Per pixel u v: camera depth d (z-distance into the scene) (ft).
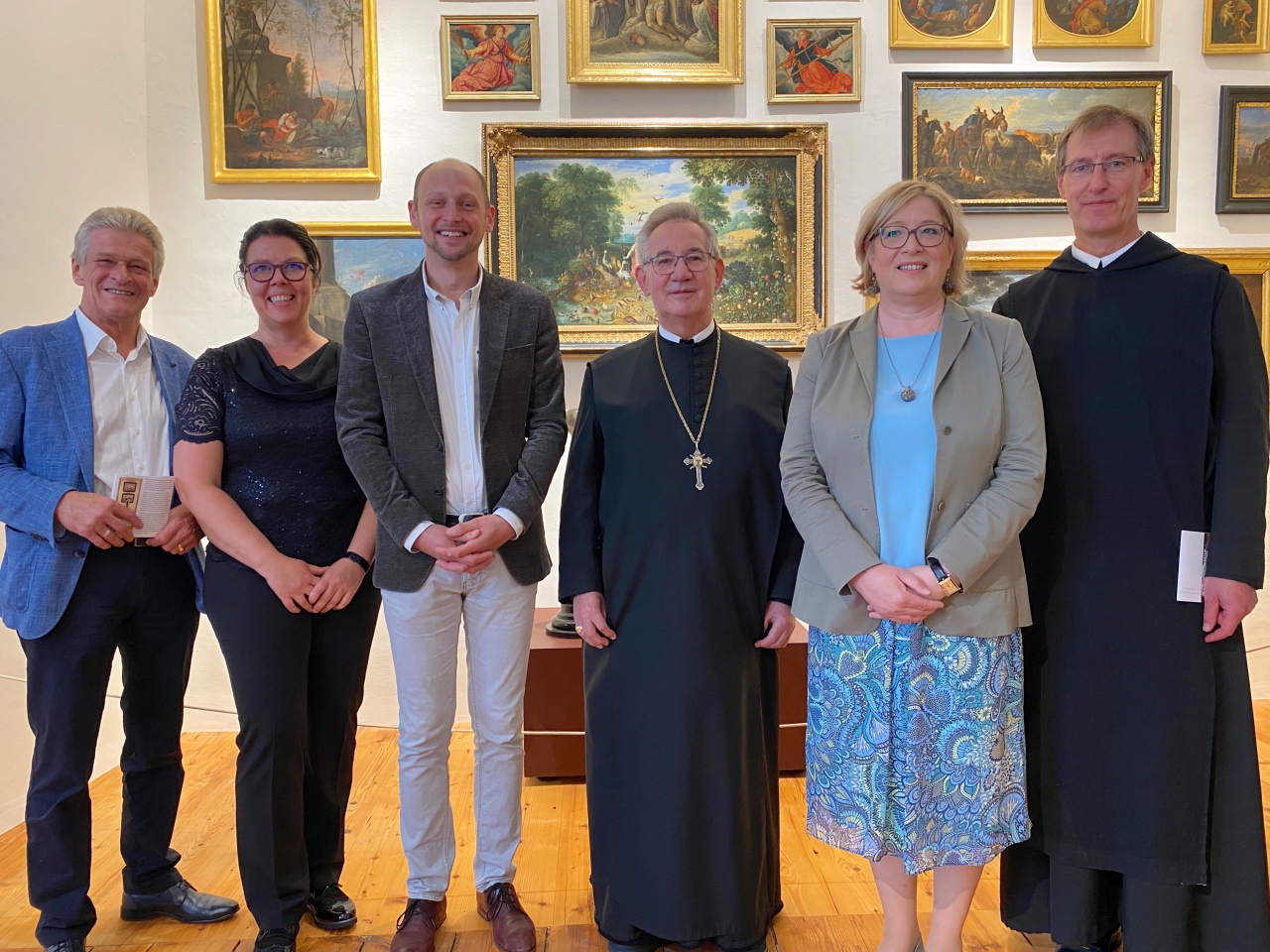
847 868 9.52
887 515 6.68
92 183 12.70
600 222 14.38
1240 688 6.91
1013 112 14.38
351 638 8.38
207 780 12.23
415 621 7.71
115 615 8.06
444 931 8.25
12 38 11.14
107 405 8.27
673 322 7.92
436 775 8.01
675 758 7.44
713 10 14.20
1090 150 7.13
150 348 8.60
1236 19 14.32
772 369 8.13
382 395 7.79
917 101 14.39
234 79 14.03
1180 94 14.46
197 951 8.08
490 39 14.16
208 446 7.92
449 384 7.88
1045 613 7.22
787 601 7.78
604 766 7.82
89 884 8.76
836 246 14.66
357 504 8.34
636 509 7.70
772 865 8.23
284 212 14.30
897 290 6.74
